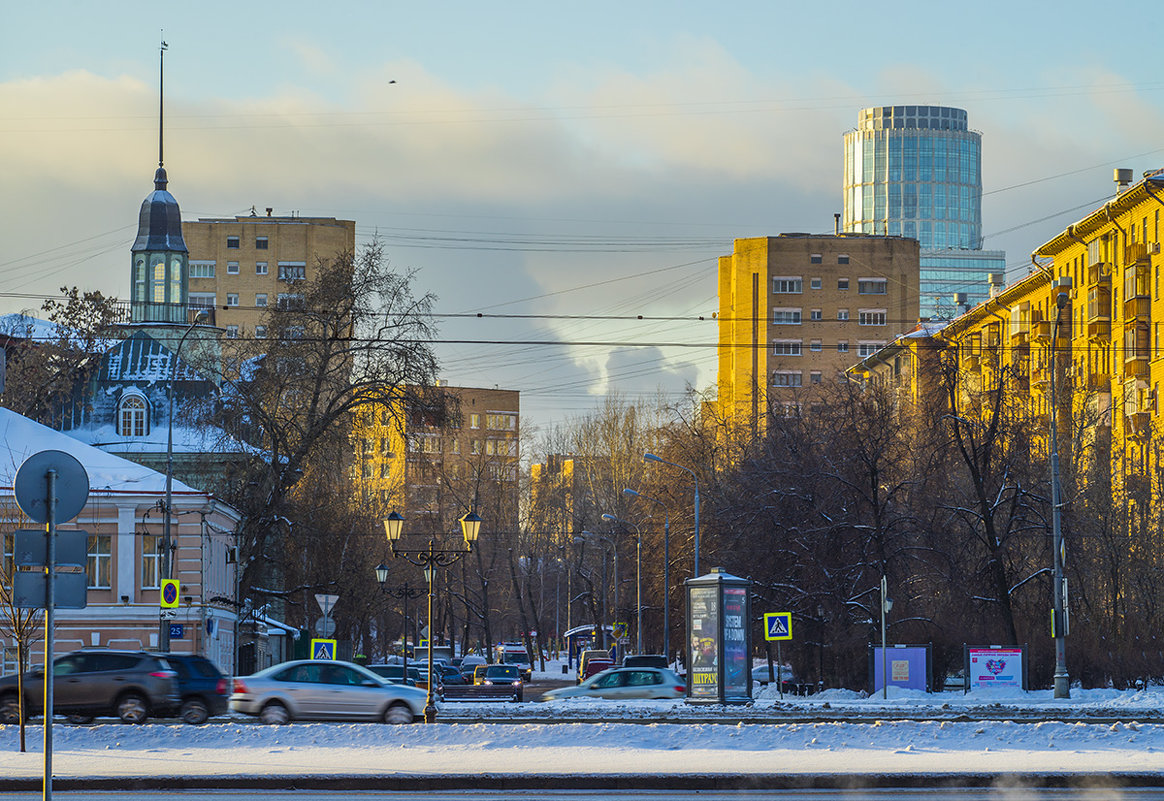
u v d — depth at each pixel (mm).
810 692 86688
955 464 90562
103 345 120875
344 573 101375
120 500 84812
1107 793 32219
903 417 91562
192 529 85562
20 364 115938
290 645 122625
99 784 33094
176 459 109812
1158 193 114375
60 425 113062
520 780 33375
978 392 91250
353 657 102438
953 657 82562
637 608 139875
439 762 36406
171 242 133625
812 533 86438
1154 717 56344
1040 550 88875
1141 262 116875
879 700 71688
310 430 91000
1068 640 81625
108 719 51062
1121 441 116188
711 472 111938
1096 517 91125
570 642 181250
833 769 34375
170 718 51500
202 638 84812
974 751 39156
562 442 180000
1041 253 138625
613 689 68125
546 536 175500
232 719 52500
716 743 40844
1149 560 91125
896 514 86188
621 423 156625
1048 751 39062
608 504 155250
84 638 84000
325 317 91250
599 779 33281
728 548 91562
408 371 90750
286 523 93375
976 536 85250
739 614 62562
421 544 155250
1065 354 132250
